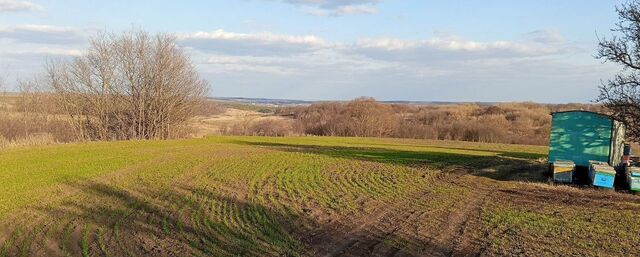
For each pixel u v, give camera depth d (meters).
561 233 13.38
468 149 43.31
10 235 13.20
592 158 22.22
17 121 46.00
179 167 26.55
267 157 32.50
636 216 15.39
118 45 51.12
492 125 61.53
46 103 48.75
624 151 24.06
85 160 28.59
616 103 20.92
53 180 21.25
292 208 16.38
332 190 19.94
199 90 57.22
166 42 53.62
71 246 12.30
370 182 22.12
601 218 15.12
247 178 22.91
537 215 15.52
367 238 12.95
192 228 13.81
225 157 32.22
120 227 13.97
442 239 12.84
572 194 19.20
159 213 15.61
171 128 54.12
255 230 13.62
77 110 49.84
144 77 52.00
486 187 20.94
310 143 48.00
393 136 67.25
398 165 28.70
